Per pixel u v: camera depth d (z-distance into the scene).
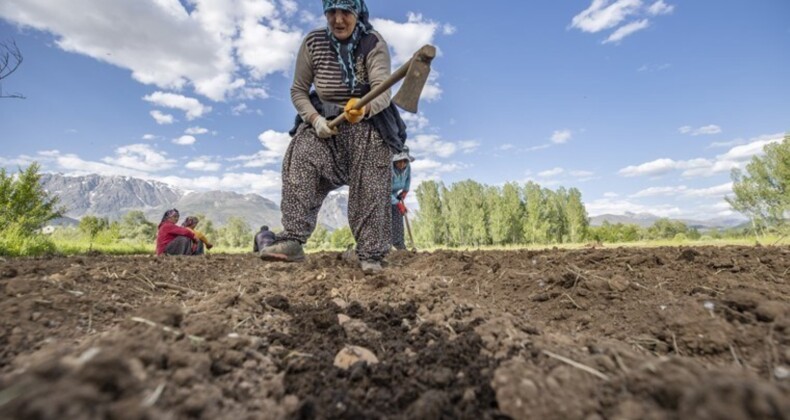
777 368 1.43
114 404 0.92
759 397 0.90
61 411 0.82
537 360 1.47
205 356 1.34
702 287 2.49
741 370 1.46
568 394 1.22
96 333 1.75
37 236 12.03
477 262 4.20
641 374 1.22
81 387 0.88
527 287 2.88
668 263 3.33
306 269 3.65
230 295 2.16
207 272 3.74
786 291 2.41
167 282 2.96
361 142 2.97
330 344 1.80
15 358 1.43
